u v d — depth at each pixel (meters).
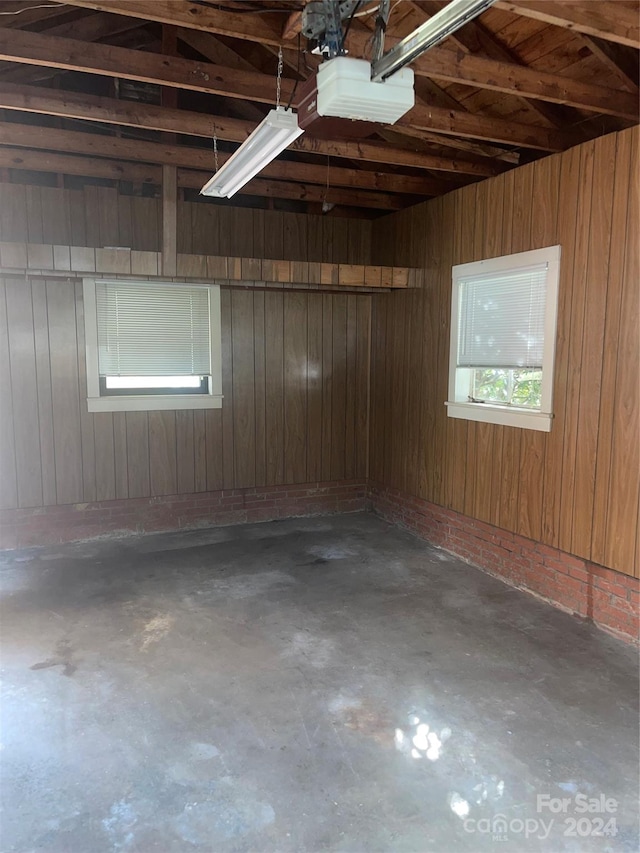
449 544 4.60
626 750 2.31
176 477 5.03
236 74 2.93
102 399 4.66
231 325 5.07
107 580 3.98
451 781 2.13
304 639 3.19
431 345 4.73
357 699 2.63
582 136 3.64
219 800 2.04
